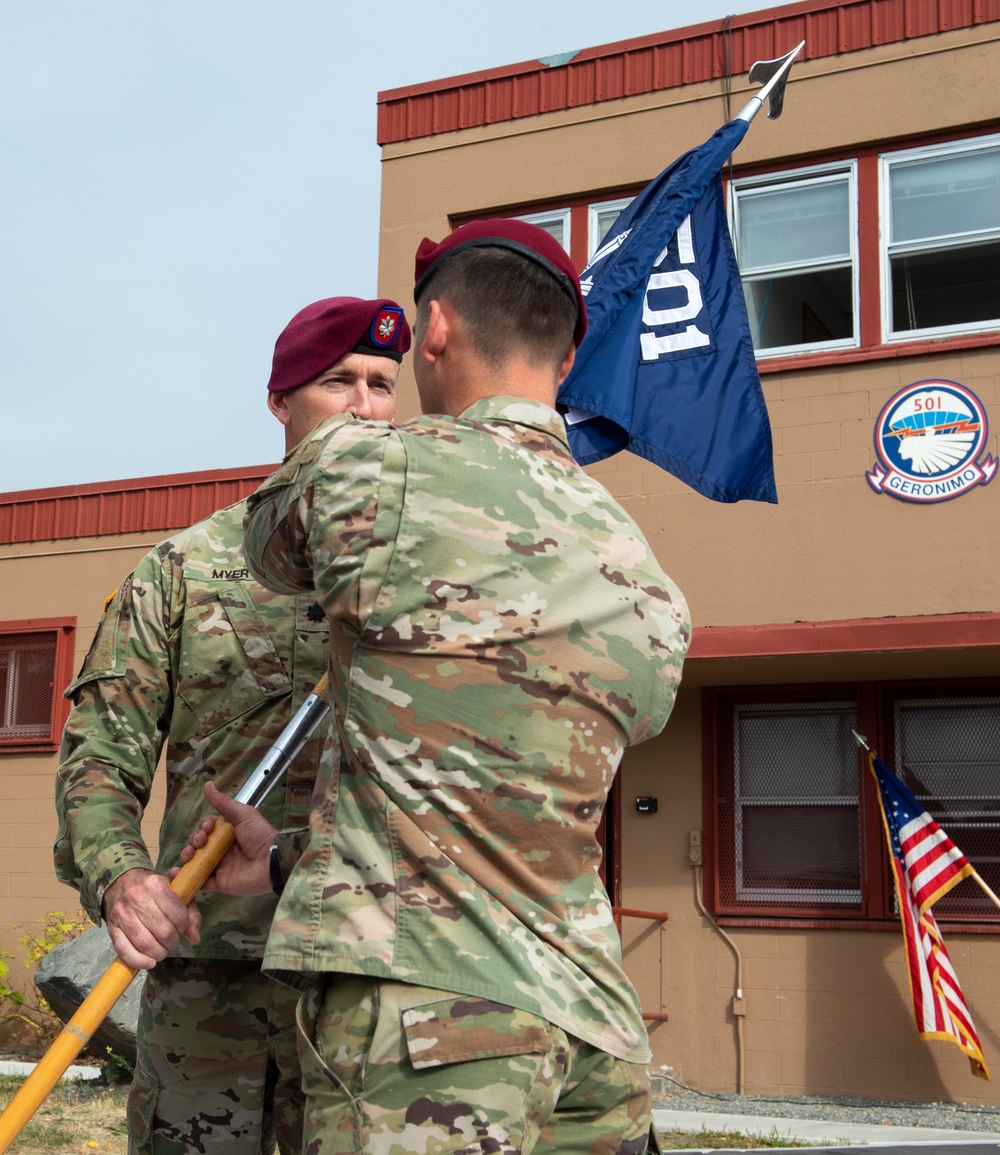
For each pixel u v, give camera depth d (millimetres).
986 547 8047
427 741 1698
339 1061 1642
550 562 1789
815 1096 8570
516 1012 1621
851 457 8422
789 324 8898
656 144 9312
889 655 8227
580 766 1771
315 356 2760
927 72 8711
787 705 9219
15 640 11586
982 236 8523
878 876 8742
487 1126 1581
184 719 2783
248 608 2781
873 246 8719
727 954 8961
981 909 8516
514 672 1738
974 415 8203
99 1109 7395
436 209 9875
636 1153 1791
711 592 8578
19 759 11266
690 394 4496
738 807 9203
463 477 1773
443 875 1659
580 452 4324
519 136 9727
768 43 9109
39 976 8516
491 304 1940
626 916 9273
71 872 2424
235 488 11062
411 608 1720
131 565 11336
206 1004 2684
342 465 1771
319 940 1673
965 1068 8297
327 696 2314
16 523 11789
